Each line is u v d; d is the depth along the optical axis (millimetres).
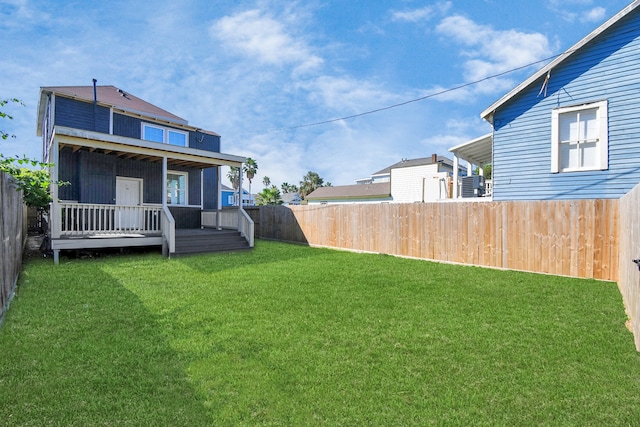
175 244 9711
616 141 7684
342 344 3613
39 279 6141
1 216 4195
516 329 4070
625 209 5430
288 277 6828
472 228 8391
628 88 7535
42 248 9508
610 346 3602
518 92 8969
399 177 29109
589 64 8047
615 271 6434
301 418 2402
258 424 2334
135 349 3400
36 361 3107
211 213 13922
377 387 2801
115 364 3096
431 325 4191
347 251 11008
